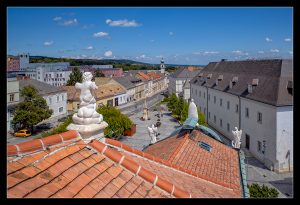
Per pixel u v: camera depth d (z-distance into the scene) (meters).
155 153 14.83
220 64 61.19
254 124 37.78
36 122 50.06
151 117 74.25
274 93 33.34
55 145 6.17
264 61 41.53
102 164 6.36
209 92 57.34
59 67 141.75
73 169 5.81
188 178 8.89
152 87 138.12
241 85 43.91
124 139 51.44
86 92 6.80
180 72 108.00
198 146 14.87
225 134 49.19
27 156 5.57
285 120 32.31
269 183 29.70
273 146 33.00
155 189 6.37
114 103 90.44
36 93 51.84
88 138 6.77
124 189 5.98
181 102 66.12
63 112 68.75
